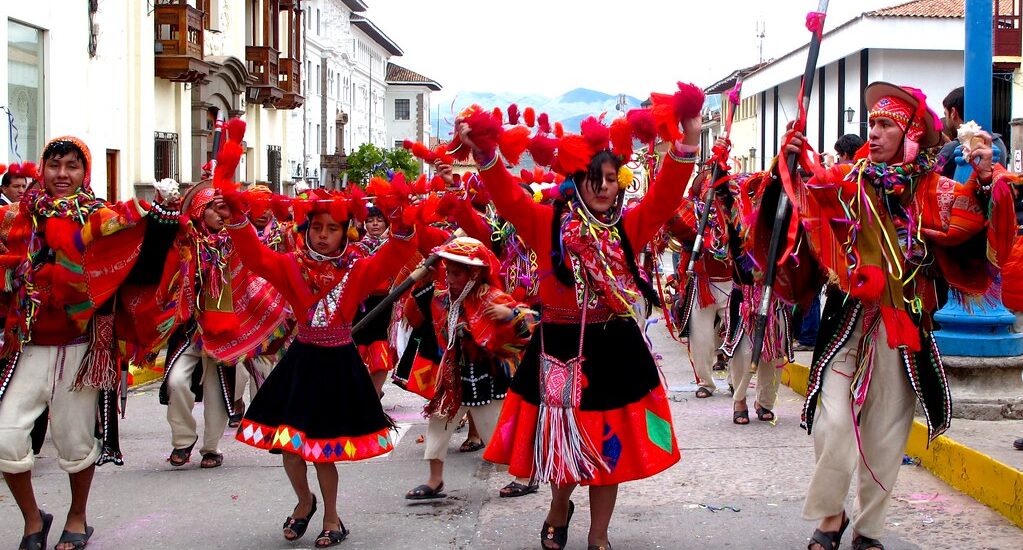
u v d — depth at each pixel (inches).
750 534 228.8
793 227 193.6
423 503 265.0
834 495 202.1
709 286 384.2
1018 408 301.0
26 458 218.4
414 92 3107.8
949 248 205.6
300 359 230.8
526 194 203.9
